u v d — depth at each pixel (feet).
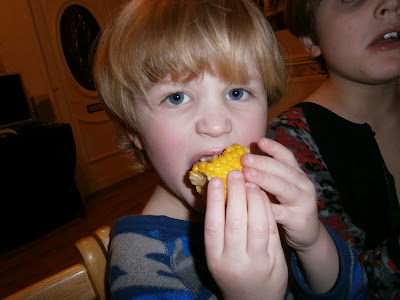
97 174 4.78
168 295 0.72
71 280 0.84
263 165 0.65
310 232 0.73
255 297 0.60
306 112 1.13
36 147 3.61
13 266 3.06
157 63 0.71
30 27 3.94
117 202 4.31
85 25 4.49
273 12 1.98
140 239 0.84
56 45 4.20
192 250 0.86
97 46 0.99
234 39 0.72
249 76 0.76
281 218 0.70
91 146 4.69
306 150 1.06
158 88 0.73
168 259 0.82
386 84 1.02
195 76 0.70
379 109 1.09
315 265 0.82
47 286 0.80
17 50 3.89
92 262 0.87
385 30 0.86
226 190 0.65
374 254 0.87
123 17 0.81
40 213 3.65
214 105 0.73
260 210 0.58
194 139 0.73
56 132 3.81
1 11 3.71
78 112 4.52
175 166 0.76
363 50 0.90
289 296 0.91
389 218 0.95
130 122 0.85
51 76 4.19
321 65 1.24
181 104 0.74
